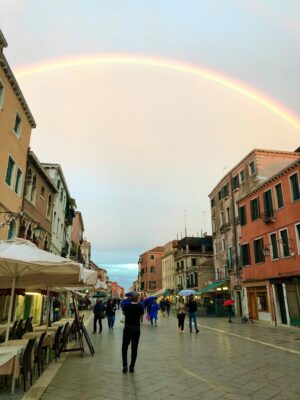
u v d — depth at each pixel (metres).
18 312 19.12
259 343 12.79
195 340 13.80
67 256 36.38
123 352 7.82
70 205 35.84
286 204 22.28
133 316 7.96
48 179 24.34
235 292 31.30
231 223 33.56
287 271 21.66
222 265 35.84
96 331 17.95
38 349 7.46
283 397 5.70
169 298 57.38
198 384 6.61
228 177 35.00
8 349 6.26
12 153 16.95
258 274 25.34
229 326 21.17
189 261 53.47
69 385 6.58
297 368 8.05
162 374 7.51
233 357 9.66
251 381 6.81
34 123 20.03
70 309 38.81
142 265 91.38
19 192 18.36
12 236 17.52
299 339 14.03
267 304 23.81
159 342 13.28
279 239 22.83
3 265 7.40
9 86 16.25
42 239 23.78
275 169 29.67
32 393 5.88
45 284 9.86
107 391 6.12
